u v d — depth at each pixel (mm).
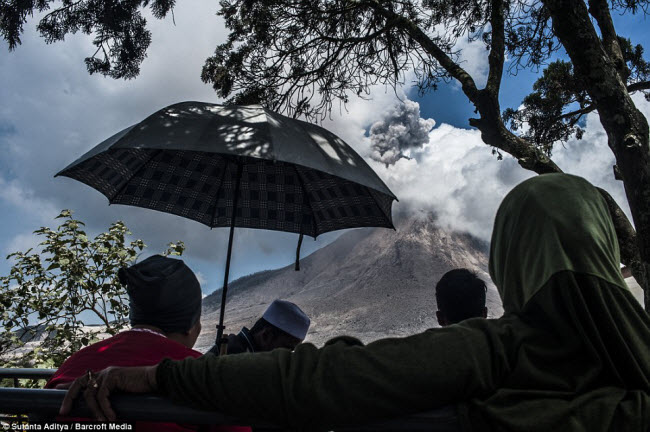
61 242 4367
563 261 782
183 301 1388
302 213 2730
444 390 739
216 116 1947
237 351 2795
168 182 2674
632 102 4492
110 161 2498
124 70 7652
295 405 743
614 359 752
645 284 4281
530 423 709
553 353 770
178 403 809
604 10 5484
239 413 776
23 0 6594
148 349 1271
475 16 7770
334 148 2152
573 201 851
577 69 4688
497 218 975
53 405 889
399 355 754
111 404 832
